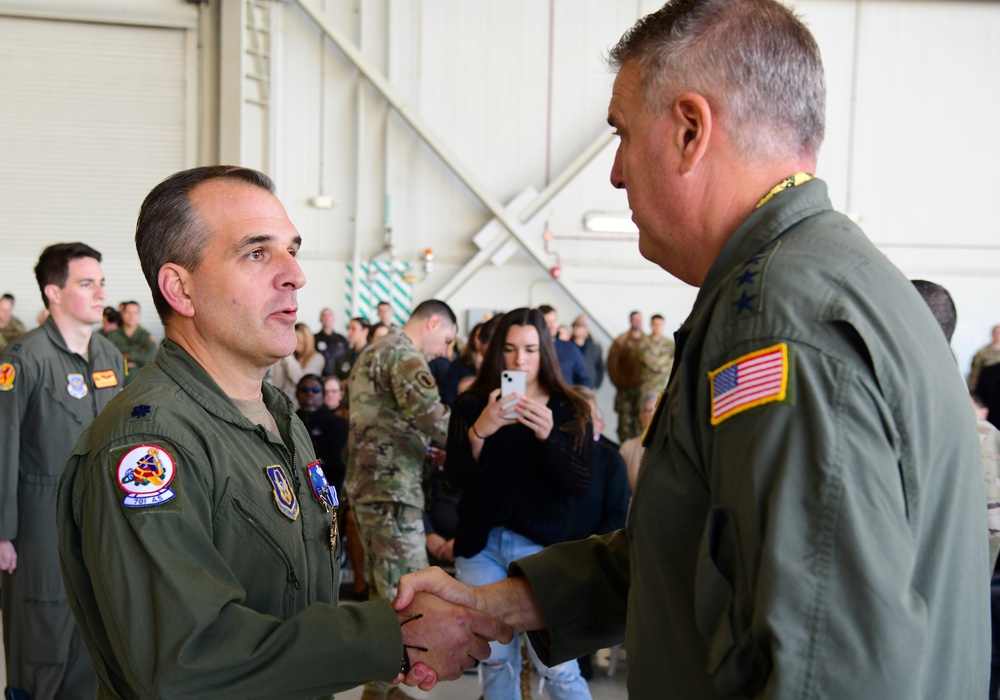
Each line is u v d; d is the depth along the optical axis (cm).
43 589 278
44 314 912
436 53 970
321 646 110
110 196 912
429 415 301
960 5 995
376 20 960
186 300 129
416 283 977
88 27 896
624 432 876
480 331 476
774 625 74
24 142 900
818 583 74
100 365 300
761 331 84
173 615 104
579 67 981
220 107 898
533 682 343
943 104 1004
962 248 1014
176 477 112
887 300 84
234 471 121
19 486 280
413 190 971
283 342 131
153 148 912
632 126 103
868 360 80
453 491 283
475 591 138
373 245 970
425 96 971
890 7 992
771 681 75
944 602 86
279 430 142
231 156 887
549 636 138
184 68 908
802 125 97
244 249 127
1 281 904
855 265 85
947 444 86
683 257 105
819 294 83
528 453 256
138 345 870
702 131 97
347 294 972
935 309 210
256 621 109
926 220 1012
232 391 133
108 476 111
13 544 281
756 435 80
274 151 941
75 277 288
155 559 106
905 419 80
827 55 995
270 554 123
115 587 107
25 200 905
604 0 977
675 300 985
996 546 199
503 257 969
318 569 138
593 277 981
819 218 93
